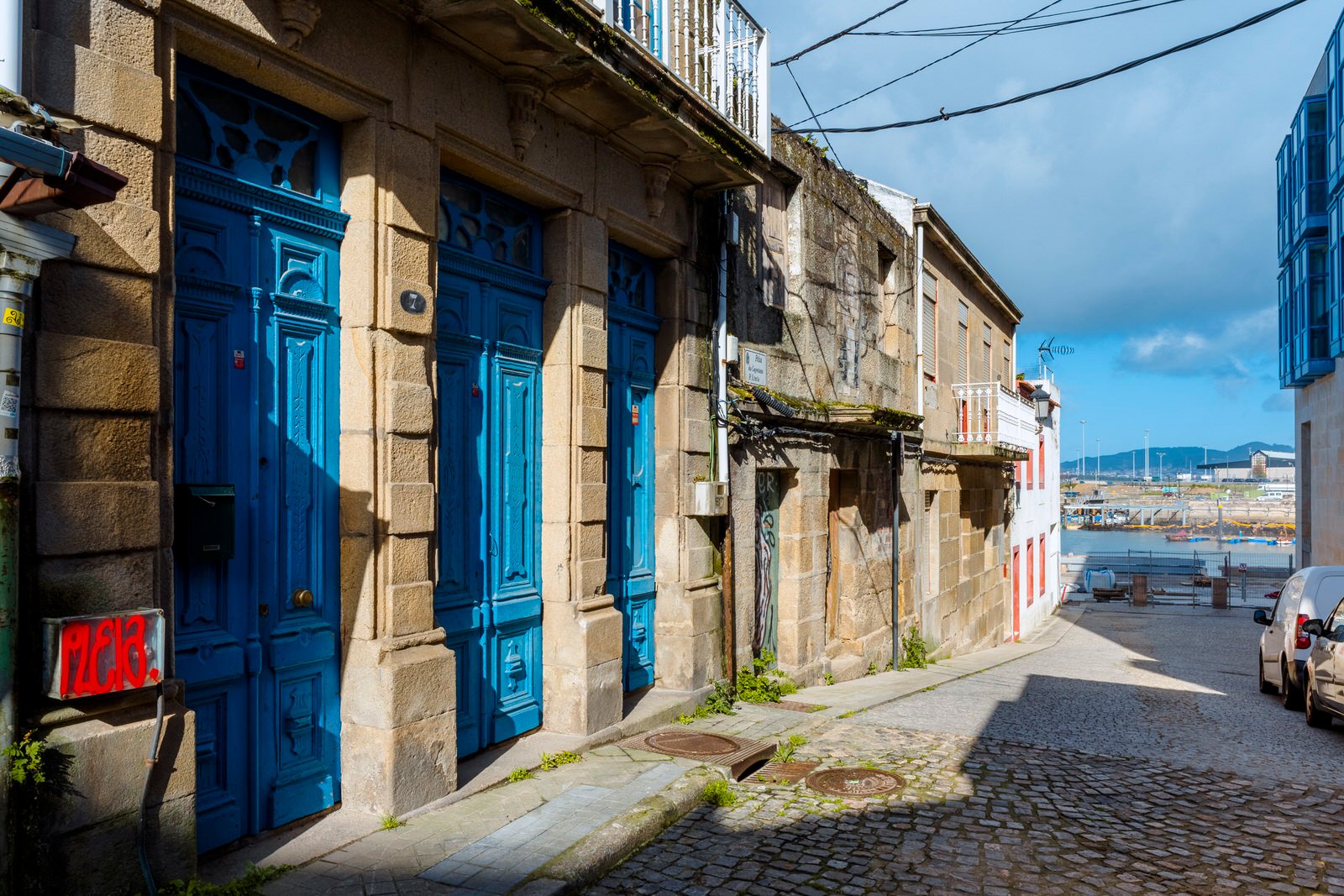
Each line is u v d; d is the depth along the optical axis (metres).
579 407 6.46
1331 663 8.45
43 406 3.28
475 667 5.84
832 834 5.03
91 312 3.45
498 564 6.08
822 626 10.59
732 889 4.28
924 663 13.63
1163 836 5.11
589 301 6.58
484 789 5.30
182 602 4.03
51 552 3.28
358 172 4.80
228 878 3.95
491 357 6.00
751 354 9.04
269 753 4.43
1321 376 25.02
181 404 4.02
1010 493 22.19
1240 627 26.33
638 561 7.64
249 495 4.32
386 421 4.79
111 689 3.33
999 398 16.12
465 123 5.39
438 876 4.08
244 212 4.35
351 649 4.78
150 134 3.66
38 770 3.14
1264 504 119.19
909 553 13.88
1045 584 29.48
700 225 8.15
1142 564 45.66
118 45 3.57
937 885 4.36
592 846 4.48
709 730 7.14
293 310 4.57
